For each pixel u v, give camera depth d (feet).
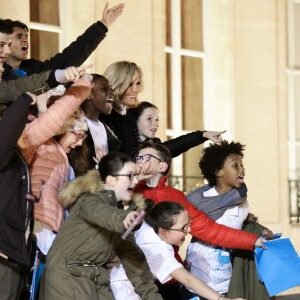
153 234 39.19
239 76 79.05
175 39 76.59
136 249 37.24
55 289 34.60
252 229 45.16
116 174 36.11
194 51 77.77
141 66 69.21
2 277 33.63
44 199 36.83
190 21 77.71
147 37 69.67
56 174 37.47
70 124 38.55
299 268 42.57
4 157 33.17
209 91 78.38
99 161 37.22
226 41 78.59
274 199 80.28
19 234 33.58
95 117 42.37
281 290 42.11
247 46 79.61
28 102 32.89
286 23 85.10
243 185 44.27
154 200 40.91
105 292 35.70
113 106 45.19
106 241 35.12
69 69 35.60
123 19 67.77
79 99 36.55
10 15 60.95
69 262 34.81
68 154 39.91
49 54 65.16
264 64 80.48
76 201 35.14
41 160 37.14
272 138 80.48
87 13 65.36
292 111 85.35
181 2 77.30
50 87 36.24
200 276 42.73
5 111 34.68
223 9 78.74
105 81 42.29
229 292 42.45
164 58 71.36
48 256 35.14
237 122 78.64
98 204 34.04
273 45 81.10
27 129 35.58
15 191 33.86
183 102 76.95
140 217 32.94
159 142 47.09
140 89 46.14
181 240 39.32
